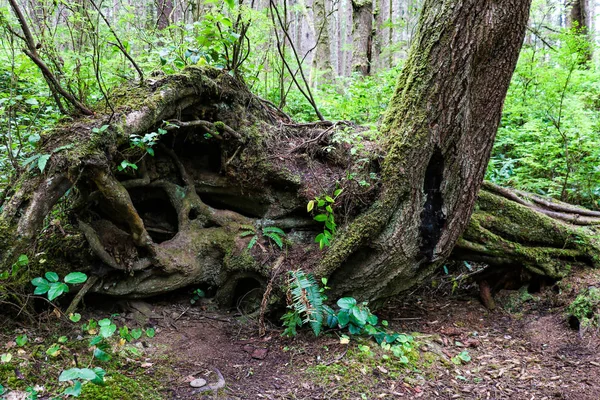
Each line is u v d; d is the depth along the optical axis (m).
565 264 4.21
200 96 3.35
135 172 3.32
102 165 2.68
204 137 3.59
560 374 3.05
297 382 2.77
